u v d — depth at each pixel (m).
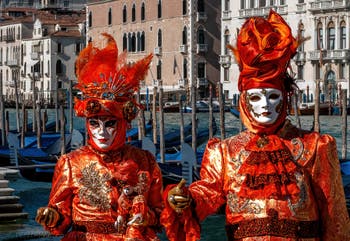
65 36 88.19
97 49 6.02
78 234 5.80
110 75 5.93
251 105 5.02
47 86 88.25
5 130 31.38
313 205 4.95
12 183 20.84
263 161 4.92
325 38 60.22
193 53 71.88
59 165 5.91
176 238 4.89
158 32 76.12
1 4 117.44
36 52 90.75
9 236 13.03
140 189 5.83
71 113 30.98
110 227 5.75
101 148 5.84
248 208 4.91
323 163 4.97
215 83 72.69
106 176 5.80
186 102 64.31
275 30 5.02
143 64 6.03
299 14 62.06
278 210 4.87
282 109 5.04
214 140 5.17
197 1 71.94
